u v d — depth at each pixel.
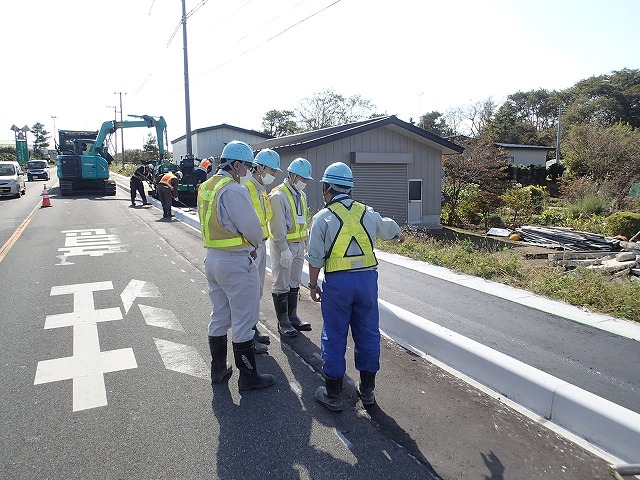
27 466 2.88
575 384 3.69
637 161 26.44
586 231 15.25
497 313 5.36
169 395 3.77
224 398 3.73
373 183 16.98
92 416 3.45
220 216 3.70
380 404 3.65
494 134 52.66
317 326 5.38
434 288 6.44
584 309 5.49
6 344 4.74
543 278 6.66
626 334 4.70
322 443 3.14
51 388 3.85
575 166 29.09
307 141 16.06
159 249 9.91
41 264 8.42
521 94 72.62
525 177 34.66
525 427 3.33
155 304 6.06
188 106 22.80
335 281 3.47
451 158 21.05
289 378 4.11
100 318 5.52
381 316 5.28
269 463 2.94
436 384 3.97
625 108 51.47
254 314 3.86
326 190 3.71
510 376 3.75
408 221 17.94
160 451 3.04
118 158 73.75
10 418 3.41
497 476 2.81
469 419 3.44
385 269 7.58
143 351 4.59
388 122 16.17
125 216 15.74
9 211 17.25
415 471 2.86
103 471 2.84
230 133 33.09
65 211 17.12
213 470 2.87
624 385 3.66
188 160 19.94
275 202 4.79
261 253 4.84
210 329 3.96
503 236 15.71
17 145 59.91
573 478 2.79
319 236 3.49
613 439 3.06
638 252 10.77
